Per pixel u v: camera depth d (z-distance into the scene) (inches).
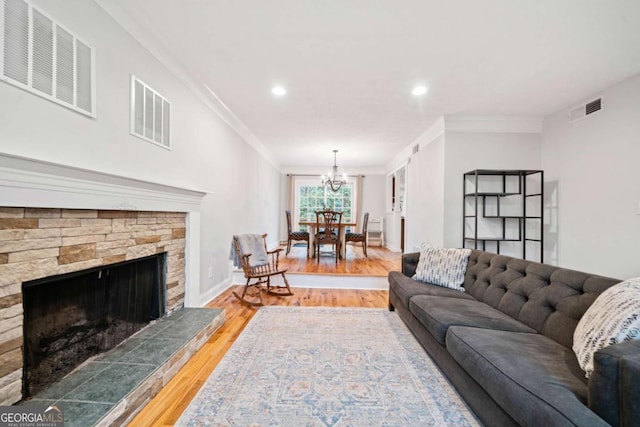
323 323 108.0
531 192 150.8
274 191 276.1
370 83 113.7
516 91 120.0
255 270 147.8
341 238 217.6
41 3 53.8
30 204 51.2
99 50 67.6
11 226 49.7
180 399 63.3
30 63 52.1
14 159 47.9
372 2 70.9
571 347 55.5
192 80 110.6
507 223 151.6
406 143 206.8
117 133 73.4
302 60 97.7
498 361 49.9
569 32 81.4
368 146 217.0
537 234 150.4
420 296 90.9
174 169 100.0
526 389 42.4
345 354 84.3
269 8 73.2
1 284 48.4
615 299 47.0
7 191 47.4
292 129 175.9
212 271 134.0
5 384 49.1
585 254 126.1
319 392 66.1
